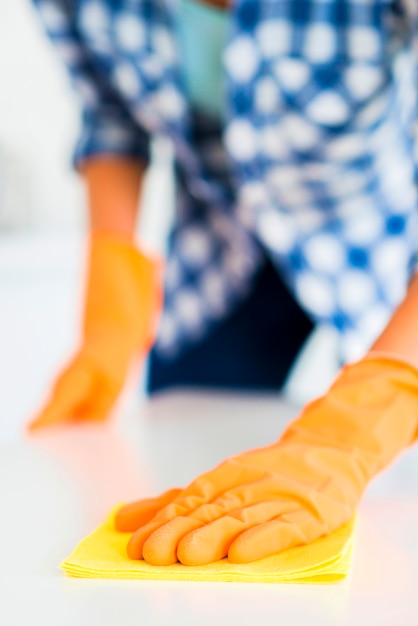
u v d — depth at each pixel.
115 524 0.50
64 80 2.26
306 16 0.83
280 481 0.50
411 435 0.60
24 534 0.51
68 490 0.61
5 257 1.88
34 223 2.32
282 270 1.09
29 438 0.80
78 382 0.89
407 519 0.54
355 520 0.51
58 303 2.07
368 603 0.40
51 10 1.02
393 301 1.02
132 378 1.03
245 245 1.07
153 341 1.13
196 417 0.90
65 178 2.31
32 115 2.29
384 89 0.85
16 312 1.94
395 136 0.93
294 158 0.92
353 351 1.03
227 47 0.86
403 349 0.60
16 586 0.42
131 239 1.02
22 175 2.28
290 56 0.84
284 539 0.45
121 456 0.72
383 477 0.65
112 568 0.43
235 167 0.95
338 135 0.89
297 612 0.39
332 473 0.52
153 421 0.88
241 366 1.12
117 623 0.38
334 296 1.02
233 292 1.12
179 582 0.42
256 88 0.87
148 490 0.61
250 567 0.43
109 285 0.97
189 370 1.14
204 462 0.70
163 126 0.99
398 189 0.98
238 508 0.49
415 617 0.38
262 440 0.78
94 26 0.97
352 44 0.82
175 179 1.11
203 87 0.99
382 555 0.47
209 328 1.13
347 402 0.58
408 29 0.79
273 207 0.98
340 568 0.42
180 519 0.46
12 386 1.97
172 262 1.13
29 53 2.27
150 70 0.96
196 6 0.94
